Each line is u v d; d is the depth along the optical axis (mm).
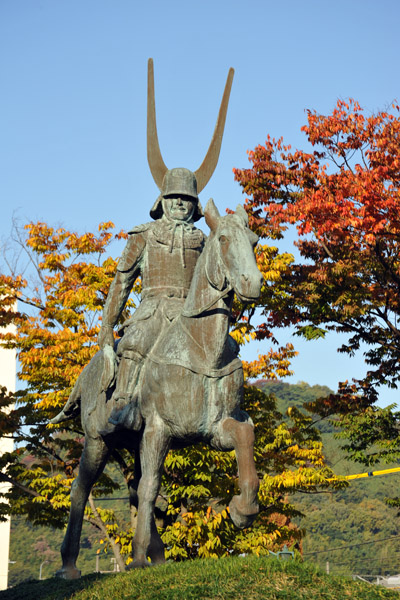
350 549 48625
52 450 16688
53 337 15820
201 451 14195
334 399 17594
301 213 15109
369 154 15086
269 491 15625
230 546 14977
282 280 16609
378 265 16344
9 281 16688
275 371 17312
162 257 7184
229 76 8320
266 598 5562
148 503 6496
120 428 6961
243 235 6230
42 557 52406
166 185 7441
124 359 6906
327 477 16016
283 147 16375
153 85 8328
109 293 7484
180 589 5816
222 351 6418
